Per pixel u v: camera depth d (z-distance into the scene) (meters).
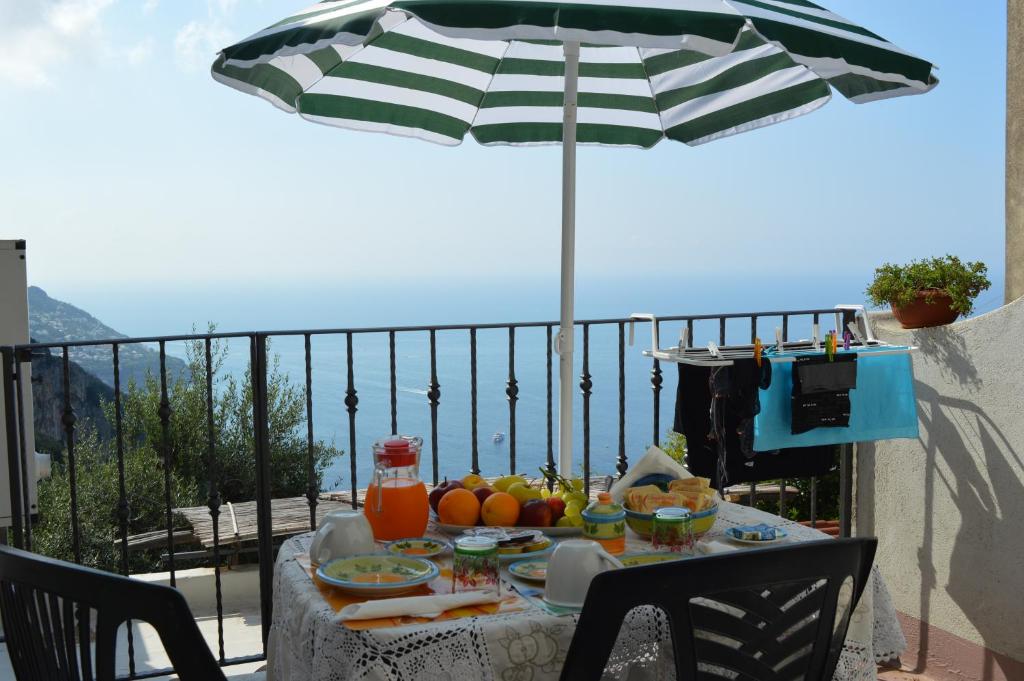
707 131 3.33
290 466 15.82
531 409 84.50
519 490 2.00
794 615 1.39
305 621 1.54
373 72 3.01
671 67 3.13
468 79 3.22
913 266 3.15
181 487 14.09
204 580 10.77
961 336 2.94
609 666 1.49
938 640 3.09
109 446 14.73
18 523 2.89
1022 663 2.79
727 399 2.81
